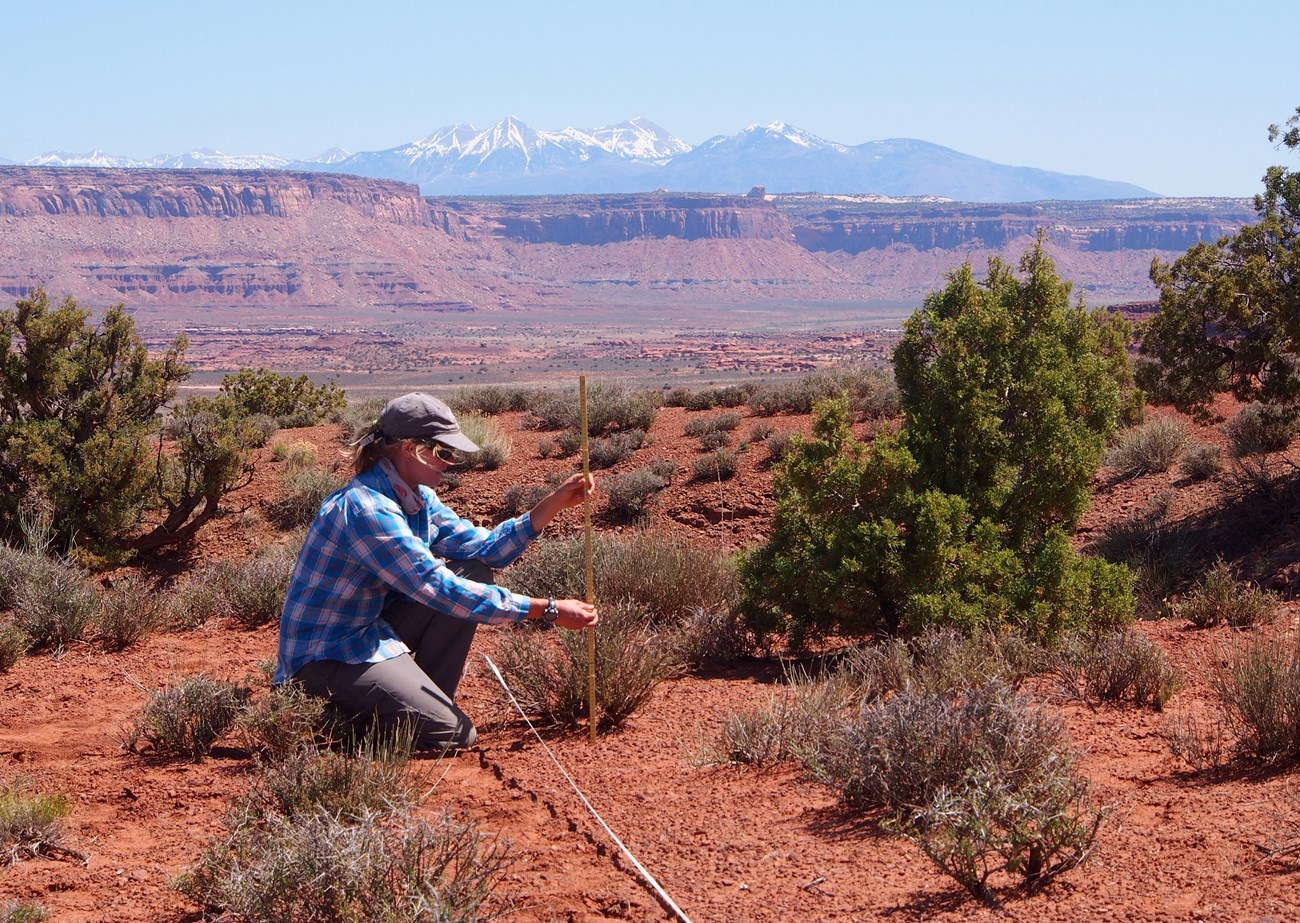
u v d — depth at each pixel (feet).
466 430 75.92
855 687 22.95
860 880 12.93
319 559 18.43
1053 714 17.74
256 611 34.73
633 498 65.21
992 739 14.71
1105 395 33.27
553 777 17.66
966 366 31.81
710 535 62.34
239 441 67.46
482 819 15.52
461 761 18.62
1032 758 14.40
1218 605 32.89
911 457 30.66
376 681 18.57
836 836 14.48
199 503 69.15
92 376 66.03
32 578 34.45
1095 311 68.33
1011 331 32.48
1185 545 49.34
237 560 58.44
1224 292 54.80
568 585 33.32
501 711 22.12
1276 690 17.30
